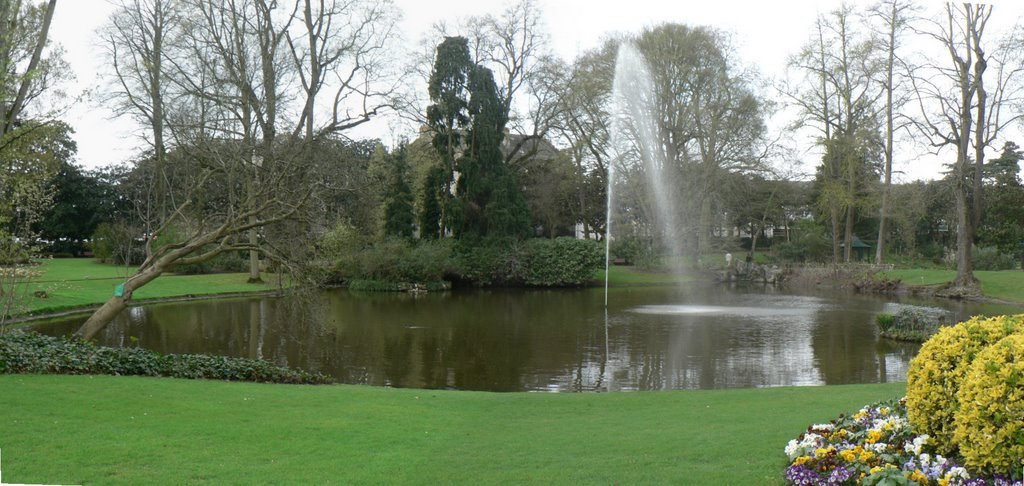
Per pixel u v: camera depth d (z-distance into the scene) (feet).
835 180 148.25
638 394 36.11
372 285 131.75
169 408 27.89
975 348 17.60
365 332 69.82
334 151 64.03
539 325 75.51
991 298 107.86
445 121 141.28
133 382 33.94
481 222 145.79
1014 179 148.56
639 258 156.97
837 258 152.15
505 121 146.20
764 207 167.53
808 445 19.01
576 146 149.07
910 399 18.52
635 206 144.36
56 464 19.57
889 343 61.26
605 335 67.10
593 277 143.95
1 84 39.19
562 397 35.19
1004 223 150.00
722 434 24.12
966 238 113.91
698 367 50.19
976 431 15.83
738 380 45.52
